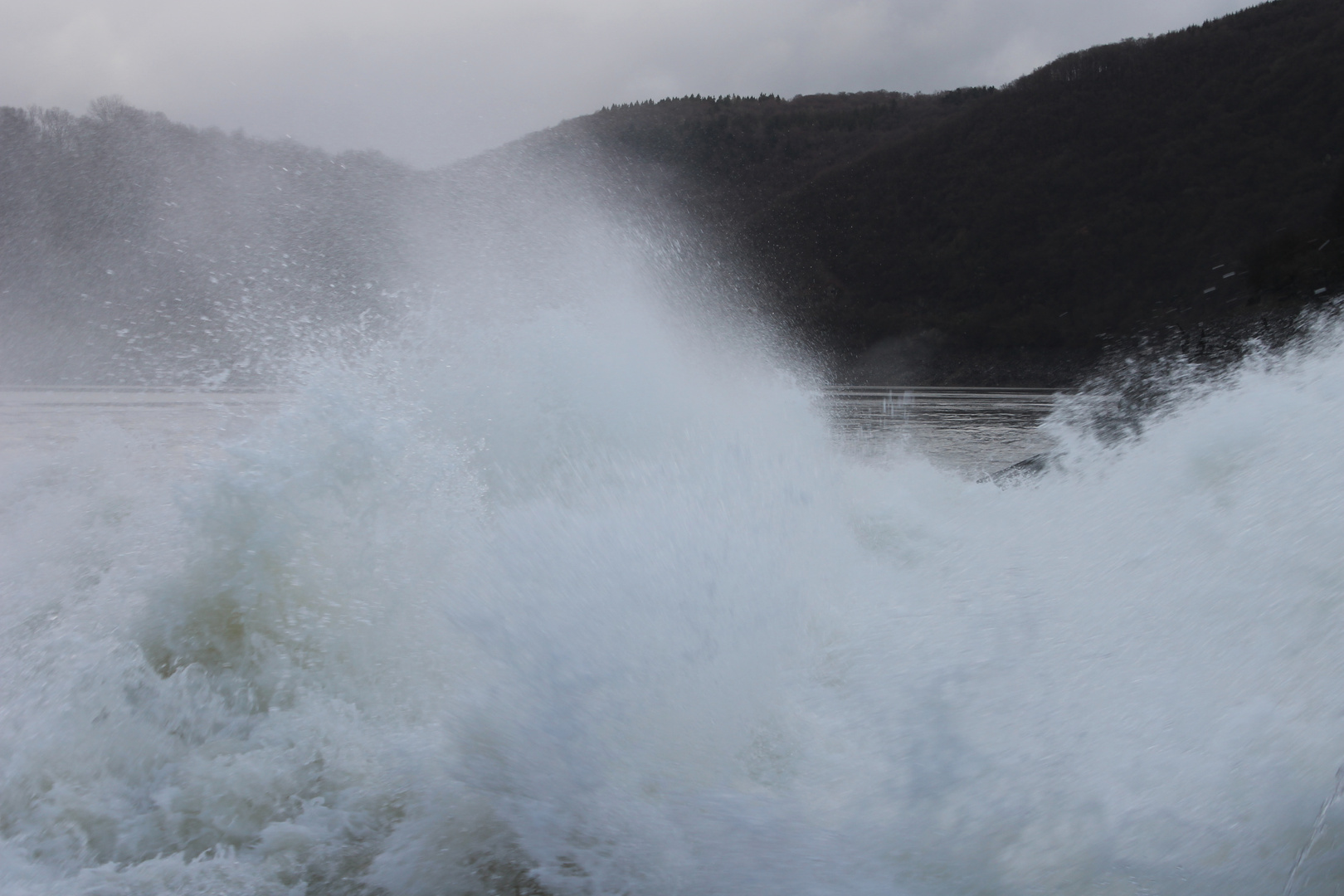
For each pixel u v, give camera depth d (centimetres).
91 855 286
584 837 278
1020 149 10200
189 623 399
